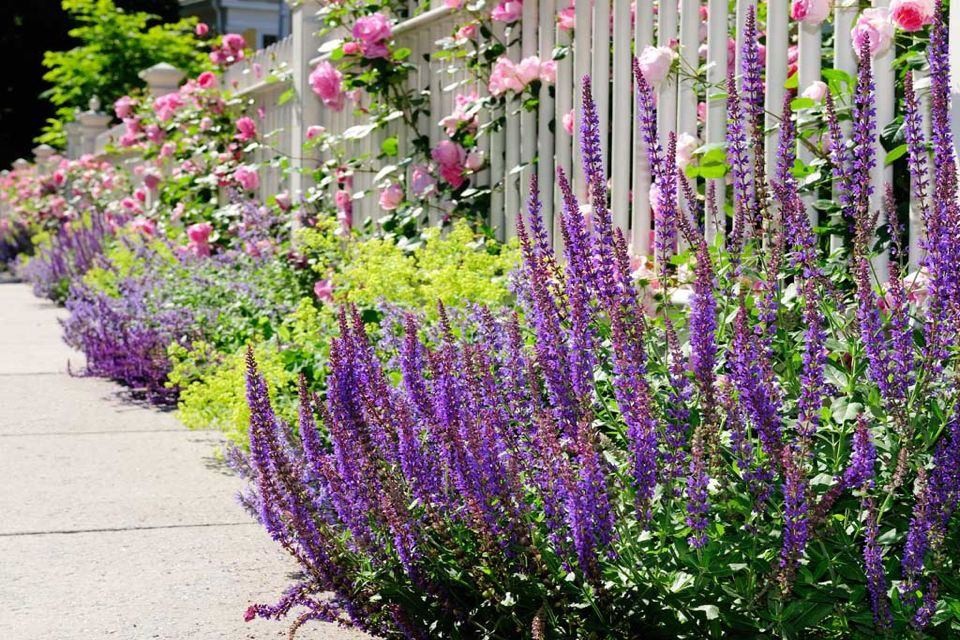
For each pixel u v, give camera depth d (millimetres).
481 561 2824
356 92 7766
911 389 2695
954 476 2408
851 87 3744
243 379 5090
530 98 5844
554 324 2844
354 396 2896
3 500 4707
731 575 2590
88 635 3295
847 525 2604
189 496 4750
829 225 3812
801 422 2539
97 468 5230
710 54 4539
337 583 2844
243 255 7891
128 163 15469
